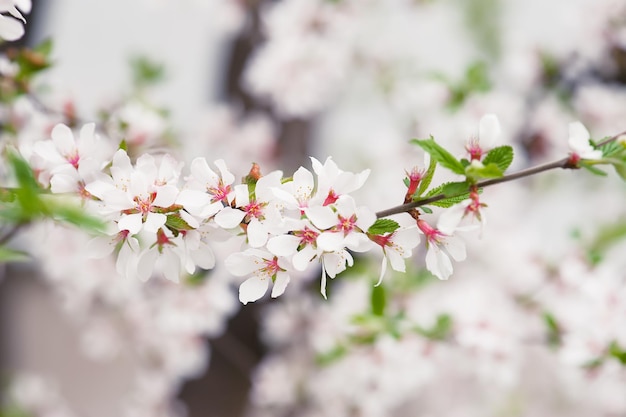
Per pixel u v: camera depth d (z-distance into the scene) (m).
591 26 1.08
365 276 1.08
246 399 1.37
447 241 0.59
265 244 0.58
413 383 0.93
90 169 0.58
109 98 0.87
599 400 1.12
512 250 1.08
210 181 0.58
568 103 1.15
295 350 1.30
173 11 1.31
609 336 0.77
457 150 1.05
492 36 1.67
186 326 1.00
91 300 1.26
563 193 1.54
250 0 1.30
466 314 0.86
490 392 1.67
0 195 0.58
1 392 1.58
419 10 1.34
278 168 1.33
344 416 1.20
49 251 1.05
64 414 1.63
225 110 1.32
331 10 1.17
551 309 0.92
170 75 0.99
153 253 0.58
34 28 1.04
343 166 1.52
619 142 0.59
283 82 1.21
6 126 0.73
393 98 1.38
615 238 0.95
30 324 2.01
